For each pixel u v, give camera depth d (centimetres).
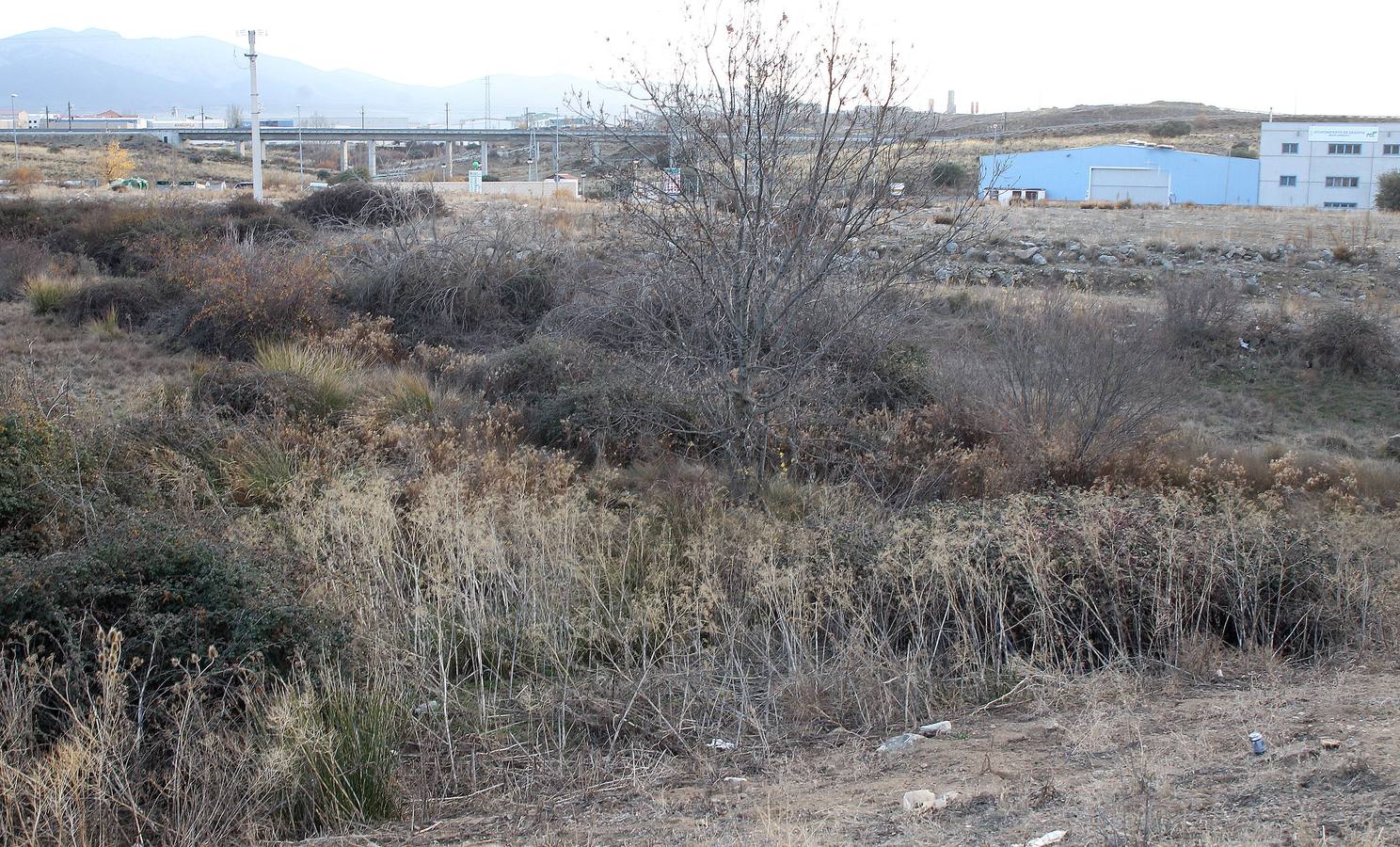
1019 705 527
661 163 861
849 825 365
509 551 652
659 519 786
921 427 1127
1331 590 623
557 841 373
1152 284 2161
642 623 579
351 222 2188
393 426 948
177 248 1988
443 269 1723
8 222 2328
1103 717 473
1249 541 661
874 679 529
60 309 1670
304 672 459
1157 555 633
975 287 2030
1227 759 400
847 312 944
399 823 408
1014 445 1067
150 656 452
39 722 421
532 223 2095
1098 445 1099
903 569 619
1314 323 1764
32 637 435
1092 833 333
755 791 418
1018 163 6078
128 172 5903
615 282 1251
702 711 512
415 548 660
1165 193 5925
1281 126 5928
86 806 371
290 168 7775
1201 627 618
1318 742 407
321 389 1089
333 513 652
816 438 978
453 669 566
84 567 475
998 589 605
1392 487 1102
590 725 502
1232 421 1500
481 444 970
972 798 380
